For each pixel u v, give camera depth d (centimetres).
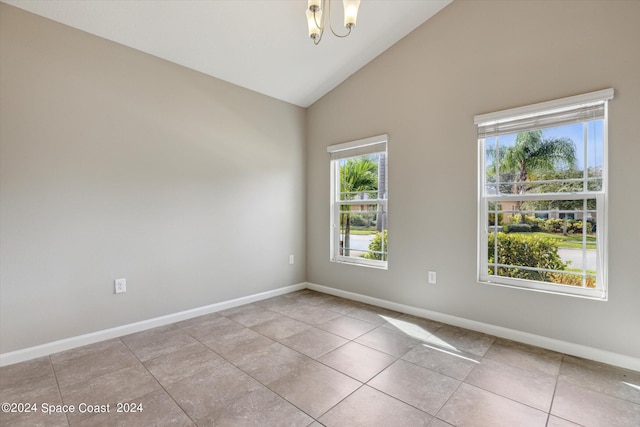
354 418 163
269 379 200
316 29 181
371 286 352
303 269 422
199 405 175
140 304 280
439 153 296
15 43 220
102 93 257
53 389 190
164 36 265
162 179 292
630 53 210
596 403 175
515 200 264
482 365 217
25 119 224
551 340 240
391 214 331
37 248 230
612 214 218
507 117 256
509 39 257
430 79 301
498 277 272
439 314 299
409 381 197
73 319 246
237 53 299
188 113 309
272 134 382
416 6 282
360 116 357
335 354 233
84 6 227
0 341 217
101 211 258
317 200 409
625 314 214
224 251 337
